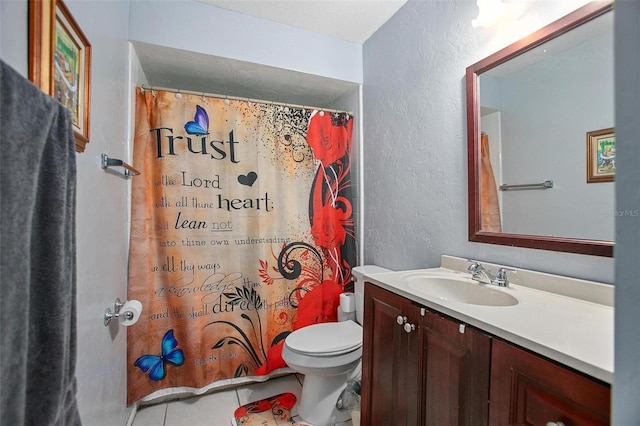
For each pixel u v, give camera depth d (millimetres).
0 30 530
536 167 1083
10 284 442
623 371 455
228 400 1755
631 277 449
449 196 1435
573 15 961
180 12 1689
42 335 530
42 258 535
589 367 537
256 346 1889
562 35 1005
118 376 1357
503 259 1198
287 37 1943
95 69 1041
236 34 1812
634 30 437
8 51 553
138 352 1606
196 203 1756
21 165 464
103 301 1131
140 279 1614
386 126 1891
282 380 1977
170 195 1697
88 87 937
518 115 1138
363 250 2150
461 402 801
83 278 920
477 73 1282
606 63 902
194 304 1738
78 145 863
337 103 2473
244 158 1883
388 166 1873
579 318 766
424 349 934
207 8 1749
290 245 1995
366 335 1254
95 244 1037
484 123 1260
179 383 1724
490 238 1223
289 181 2000
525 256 1120
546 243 1039
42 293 533
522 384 655
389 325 1109
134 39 1595
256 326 1894
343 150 2170
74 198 631
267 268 1927
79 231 883
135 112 1657
